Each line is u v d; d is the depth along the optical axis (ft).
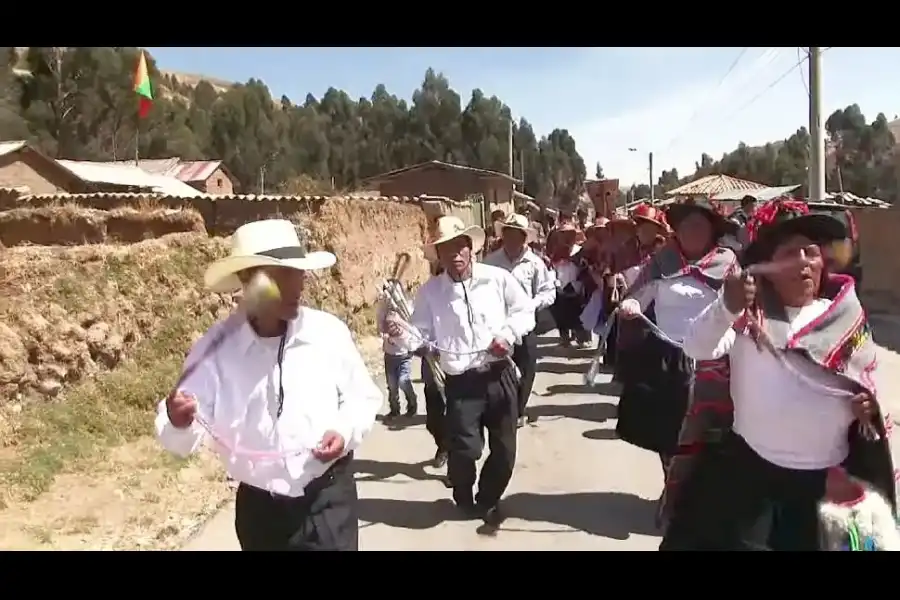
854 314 9.55
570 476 21.22
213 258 31.78
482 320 17.07
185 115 269.44
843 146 159.63
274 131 278.67
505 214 47.06
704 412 10.27
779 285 9.70
